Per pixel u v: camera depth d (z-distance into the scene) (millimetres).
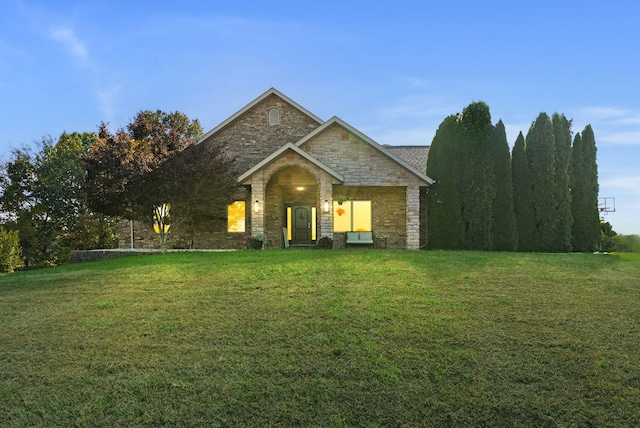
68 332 6723
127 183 17094
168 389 5039
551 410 4555
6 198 31453
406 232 19625
